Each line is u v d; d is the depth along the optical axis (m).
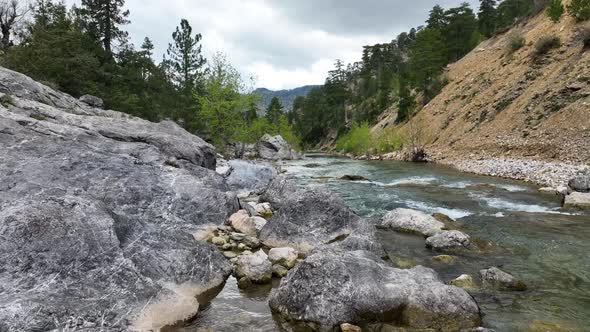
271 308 7.02
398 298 6.58
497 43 68.25
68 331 5.38
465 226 13.11
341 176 28.47
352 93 136.00
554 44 44.69
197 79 59.53
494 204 16.92
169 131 18.88
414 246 10.94
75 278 6.41
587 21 43.78
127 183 11.45
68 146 12.03
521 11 82.88
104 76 42.94
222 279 8.23
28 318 5.22
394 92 97.69
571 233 12.24
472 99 52.81
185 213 11.48
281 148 57.59
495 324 6.55
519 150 33.25
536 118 35.66
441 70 75.19
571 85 34.72
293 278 6.95
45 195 9.38
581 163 25.52
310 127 135.12
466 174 29.80
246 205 14.08
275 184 16.25
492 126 42.09
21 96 17.09
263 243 10.80
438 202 17.28
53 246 6.55
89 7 48.69
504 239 11.61
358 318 6.36
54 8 42.59
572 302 7.42
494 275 8.27
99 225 7.30
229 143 53.72
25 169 10.19
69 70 35.50
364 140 69.50
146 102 46.09
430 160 43.81
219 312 6.92
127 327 5.84
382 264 7.71
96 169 11.45
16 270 6.09
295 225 10.97
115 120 17.66
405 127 66.62
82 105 21.86
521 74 45.94
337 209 11.41
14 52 34.09
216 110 43.91
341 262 6.99
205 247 8.60
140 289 6.66
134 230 8.12
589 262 9.62
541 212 15.30
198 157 16.89
